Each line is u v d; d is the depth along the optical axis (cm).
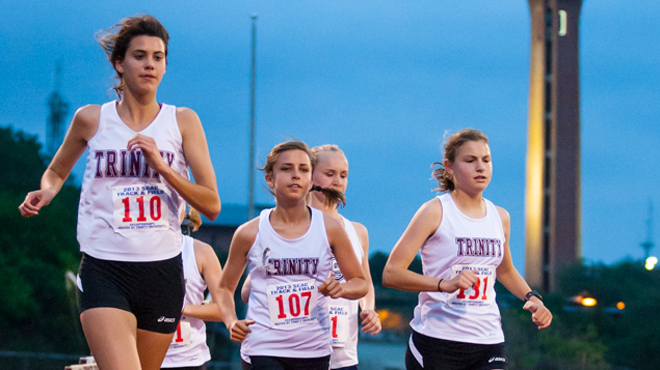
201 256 1892
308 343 1548
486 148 1730
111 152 1277
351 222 1995
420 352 1703
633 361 12738
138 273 1273
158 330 1318
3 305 11581
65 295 12138
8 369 6669
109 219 1268
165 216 1298
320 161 1975
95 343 1219
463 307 1667
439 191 1816
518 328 13525
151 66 1266
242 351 1638
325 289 1446
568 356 12606
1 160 14438
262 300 1559
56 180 1353
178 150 1322
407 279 1645
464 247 1689
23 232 12781
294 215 1579
